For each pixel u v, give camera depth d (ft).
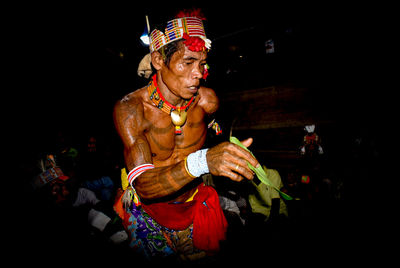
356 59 17.40
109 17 17.42
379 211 12.70
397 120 15.79
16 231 10.03
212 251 5.23
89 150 21.71
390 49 16.14
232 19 20.18
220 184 12.35
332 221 12.30
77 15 17.16
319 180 15.72
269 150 21.39
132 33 18.89
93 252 8.86
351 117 17.66
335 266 9.40
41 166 11.63
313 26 18.48
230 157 2.90
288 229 11.57
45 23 17.98
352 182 15.15
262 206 11.63
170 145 4.76
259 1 18.99
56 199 11.50
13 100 18.22
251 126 22.29
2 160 12.08
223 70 23.00
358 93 17.42
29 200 10.87
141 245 5.15
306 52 19.16
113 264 7.81
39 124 19.65
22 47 18.38
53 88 21.31
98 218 9.51
